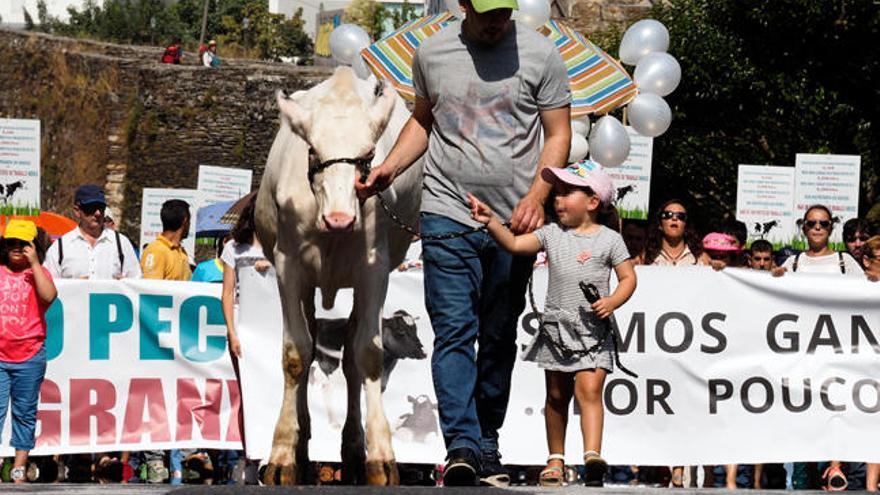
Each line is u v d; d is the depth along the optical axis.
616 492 7.44
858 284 11.98
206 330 12.45
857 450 11.97
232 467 13.90
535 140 8.35
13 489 7.66
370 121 8.64
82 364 12.32
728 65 23.33
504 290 8.51
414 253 14.05
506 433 11.89
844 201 16.28
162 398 12.43
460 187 8.27
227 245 11.86
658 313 11.96
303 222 9.19
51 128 43.62
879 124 23.64
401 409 11.85
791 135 23.61
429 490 7.26
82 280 12.33
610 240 9.21
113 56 43.62
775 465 12.77
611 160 14.04
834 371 11.97
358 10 55.78
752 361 11.98
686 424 11.95
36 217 18.83
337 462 11.95
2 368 11.62
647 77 14.66
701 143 23.44
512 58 8.26
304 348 9.45
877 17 23.06
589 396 9.16
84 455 13.20
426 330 11.88
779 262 14.39
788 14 23.22
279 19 63.44
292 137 9.43
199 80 40.44
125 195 41.09
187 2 63.94
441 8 21.45
